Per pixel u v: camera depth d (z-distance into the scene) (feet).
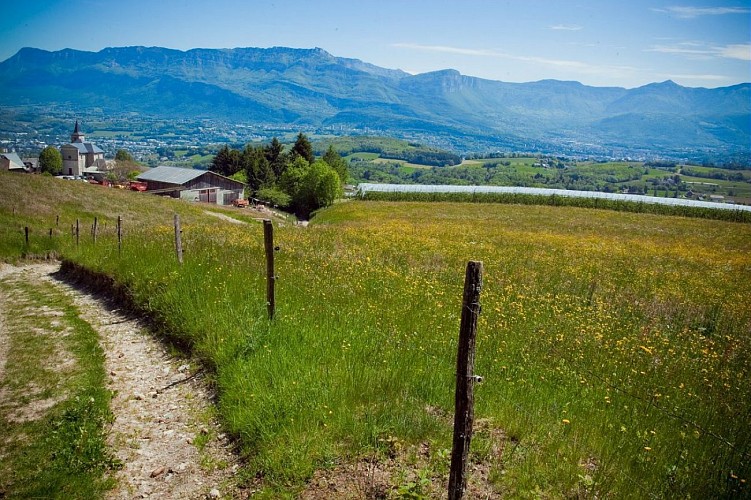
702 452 19.15
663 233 149.28
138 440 24.23
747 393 25.40
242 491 19.48
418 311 35.70
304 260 54.90
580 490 16.57
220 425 24.49
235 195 299.58
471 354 15.35
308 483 18.57
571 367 27.48
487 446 19.30
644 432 20.13
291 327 30.30
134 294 45.88
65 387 30.96
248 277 41.65
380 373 24.38
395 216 179.32
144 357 35.06
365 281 44.47
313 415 21.58
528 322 35.78
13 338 40.81
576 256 84.64
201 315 35.47
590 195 280.72
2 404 29.07
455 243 90.48
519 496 16.53
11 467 22.41
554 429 20.35
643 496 16.20
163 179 277.44
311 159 400.67
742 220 217.15
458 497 15.75
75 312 48.06
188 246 59.36
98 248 68.59
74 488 20.72
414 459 18.83
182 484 20.63
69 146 480.23
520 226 149.69
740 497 16.29
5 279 68.28
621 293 53.42
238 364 27.25
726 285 64.95
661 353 31.40
